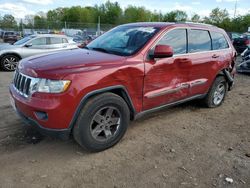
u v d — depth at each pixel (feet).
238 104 20.75
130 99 12.87
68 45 38.09
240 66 34.09
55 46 36.91
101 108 11.81
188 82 16.03
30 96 11.12
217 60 17.99
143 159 11.95
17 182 10.11
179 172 11.08
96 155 12.16
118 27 16.87
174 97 15.34
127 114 12.92
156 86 13.96
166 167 11.40
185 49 15.67
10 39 90.22
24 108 11.39
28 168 11.00
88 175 10.68
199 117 17.42
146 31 14.61
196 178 10.73
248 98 22.63
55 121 10.84
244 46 56.65
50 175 10.60
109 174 10.78
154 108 14.42
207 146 13.42
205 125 16.15
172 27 14.94
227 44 19.53
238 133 15.19
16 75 12.82
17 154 11.98
